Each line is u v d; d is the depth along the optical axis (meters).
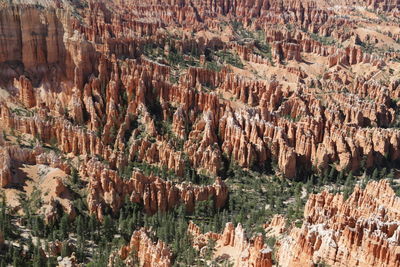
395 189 141.25
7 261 102.44
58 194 120.69
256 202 141.88
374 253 82.62
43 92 159.62
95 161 132.38
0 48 158.12
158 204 131.12
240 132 160.75
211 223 126.12
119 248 110.75
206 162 153.38
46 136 145.88
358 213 102.81
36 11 162.50
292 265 86.75
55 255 107.12
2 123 144.75
